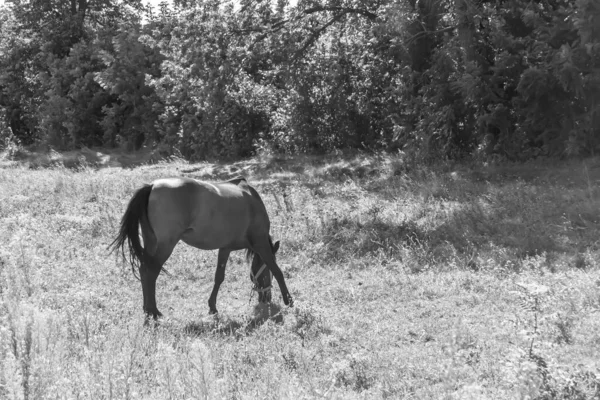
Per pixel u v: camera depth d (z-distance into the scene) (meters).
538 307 7.73
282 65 28.09
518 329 7.70
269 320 9.05
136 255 9.08
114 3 44.38
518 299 9.38
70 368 5.68
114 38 36.81
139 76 36.62
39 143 39.94
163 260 9.12
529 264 12.26
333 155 26.38
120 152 36.00
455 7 21.38
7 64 43.59
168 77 31.81
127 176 23.73
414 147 22.70
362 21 27.52
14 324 5.61
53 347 5.75
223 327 8.80
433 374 6.46
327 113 28.02
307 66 28.05
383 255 13.66
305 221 15.74
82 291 10.18
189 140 31.27
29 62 43.38
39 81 42.09
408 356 7.23
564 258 12.43
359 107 27.50
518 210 15.38
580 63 18.78
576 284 9.80
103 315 8.89
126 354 6.16
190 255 13.22
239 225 9.87
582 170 18.17
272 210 17.22
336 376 6.52
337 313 9.66
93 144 39.12
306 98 27.89
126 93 36.56
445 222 15.08
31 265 10.58
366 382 6.50
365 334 8.42
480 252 13.29
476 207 15.71
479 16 20.70
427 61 24.06
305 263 13.35
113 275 11.83
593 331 7.57
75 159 31.97
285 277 12.54
